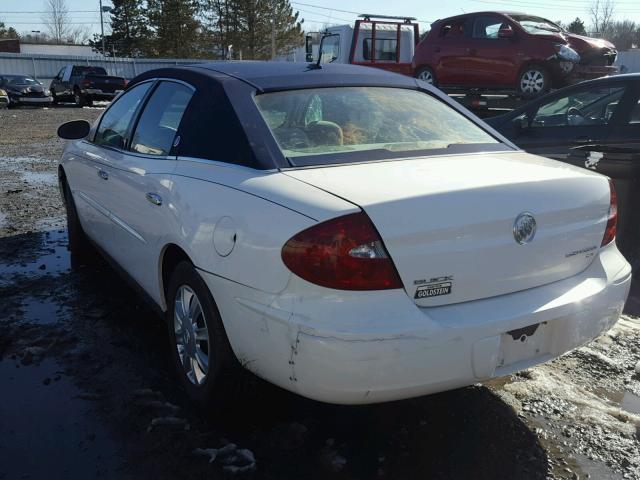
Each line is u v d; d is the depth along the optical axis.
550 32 10.17
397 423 3.00
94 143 4.66
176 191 3.02
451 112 3.61
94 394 3.19
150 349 3.72
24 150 13.16
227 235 2.60
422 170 2.71
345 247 2.26
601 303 2.78
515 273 2.58
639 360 3.71
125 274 4.09
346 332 2.23
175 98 3.54
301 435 2.88
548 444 2.85
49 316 4.16
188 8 54.78
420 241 2.34
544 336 2.65
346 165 2.78
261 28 54.88
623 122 6.20
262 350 2.48
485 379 2.48
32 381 3.32
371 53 15.47
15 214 7.12
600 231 2.92
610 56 10.26
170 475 2.59
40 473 2.59
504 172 2.76
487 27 10.61
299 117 3.13
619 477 2.63
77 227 5.20
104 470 2.61
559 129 6.64
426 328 2.30
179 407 3.09
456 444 2.84
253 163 2.77
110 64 40.62
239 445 2.79
